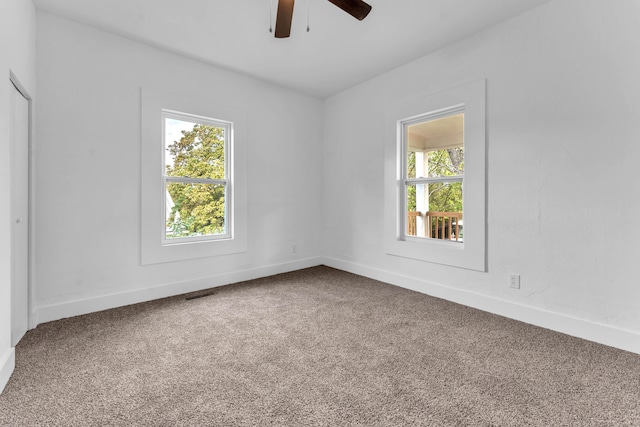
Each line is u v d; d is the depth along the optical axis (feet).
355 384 4.77
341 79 11.35
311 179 13.25
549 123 6.88
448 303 8.65
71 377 4.94
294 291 9.77
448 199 9.64
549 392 4.56
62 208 7.43
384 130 10.82
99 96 7.95
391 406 4.24
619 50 5.92
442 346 6.07
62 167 7.41
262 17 7.50
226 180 10.74
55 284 7.37
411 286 9.97
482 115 8.02
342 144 12.60
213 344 6.14
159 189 9.02
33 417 4.00
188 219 9.98
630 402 4.33
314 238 13.43
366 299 9.00
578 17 6.42
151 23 7.72
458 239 9.39
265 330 6.83
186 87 9.53
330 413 4.09
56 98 7.32
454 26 7.84
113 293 8.24
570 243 6.62
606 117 6.10
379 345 6.11
